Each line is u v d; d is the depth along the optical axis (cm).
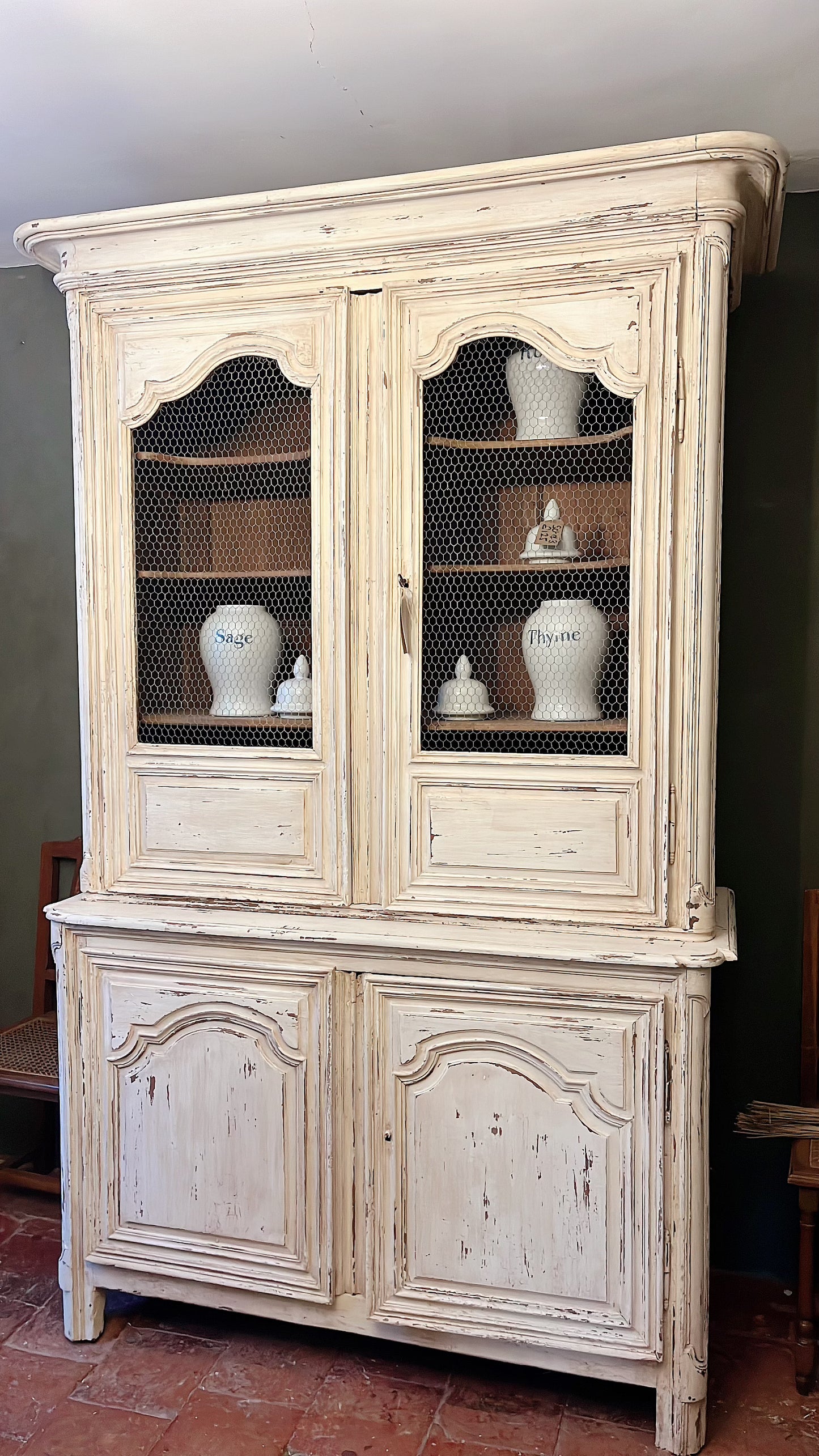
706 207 182
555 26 181
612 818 194
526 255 192
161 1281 222
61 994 222
